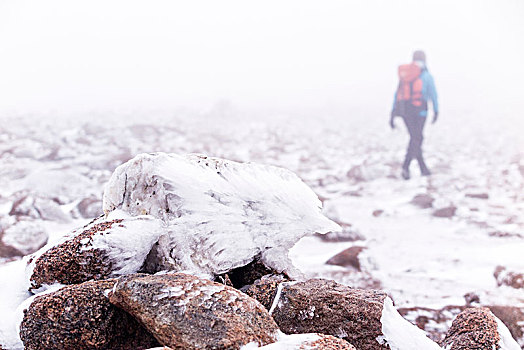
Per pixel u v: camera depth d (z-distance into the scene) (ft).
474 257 20.83
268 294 8.46
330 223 9.14
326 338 6.89
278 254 9.05
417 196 32.42
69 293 7.34
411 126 39.91
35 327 7.24
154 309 6.84
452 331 9.02
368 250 21.18
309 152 54.75
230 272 9.23
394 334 7.85
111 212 8.86
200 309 6.79
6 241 18.26
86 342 7.16
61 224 23.40
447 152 55.62
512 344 8.55
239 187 9.02
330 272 18.17
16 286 8.41
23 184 30.19
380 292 8.46
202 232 8.51
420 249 22.16
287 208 9.11
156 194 8.63
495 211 29.89
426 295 16.06
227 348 6.47
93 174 35.96
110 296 7.25
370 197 34.55
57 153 42.78
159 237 8.38
